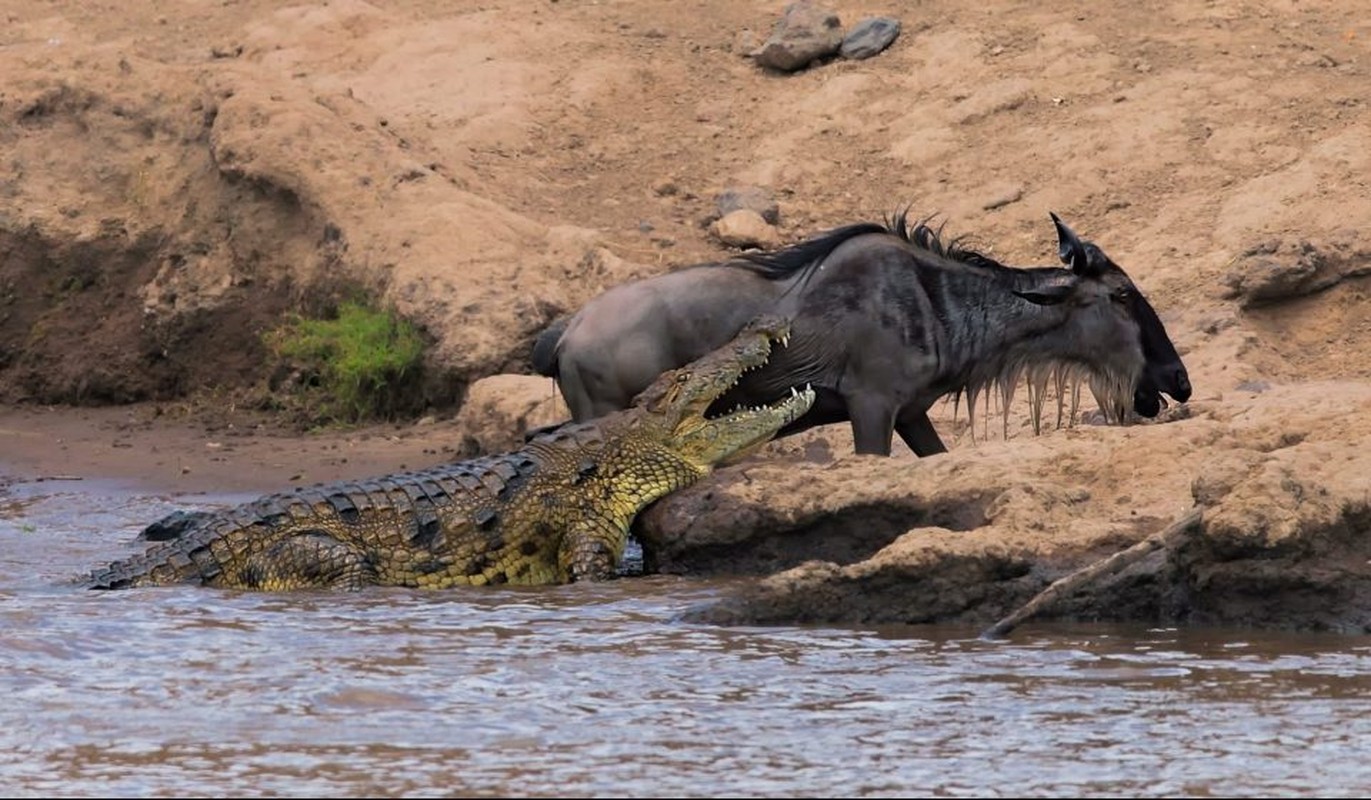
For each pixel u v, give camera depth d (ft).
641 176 255.91
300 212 243.40
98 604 140.77
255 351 244.01
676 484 155.84
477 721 105.60
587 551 151.94
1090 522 132.57
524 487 154.30
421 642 125.49
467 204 237.25
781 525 147.74
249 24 294.66
